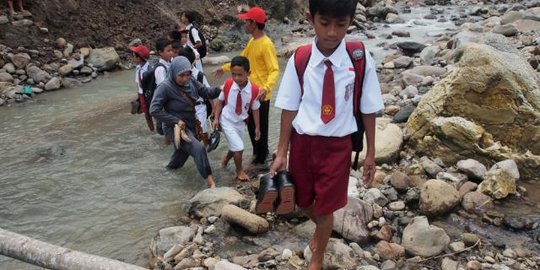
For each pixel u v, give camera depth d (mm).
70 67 10383
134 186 5492
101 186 5508
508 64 5395
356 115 3053
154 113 5379
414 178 4988
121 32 12555
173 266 3908
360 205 4273
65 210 5000
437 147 5398
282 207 3121
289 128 3084
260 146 5777
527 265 3729
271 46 5434
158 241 4195
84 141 6887
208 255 3998
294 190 3084
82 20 11938
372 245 4066
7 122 7812
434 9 19703
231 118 5371
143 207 5027
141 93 6691
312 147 3027
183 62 5289
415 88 7926
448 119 5340
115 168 5969
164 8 13906
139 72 6684
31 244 2416
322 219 3238
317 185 3117
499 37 8359
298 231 4258
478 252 3893
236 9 15367
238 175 5508
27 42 10727
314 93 2934
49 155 6402
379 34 15125
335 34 2691
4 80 9508
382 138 5570
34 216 4891
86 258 2260
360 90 2990
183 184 5531
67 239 4465
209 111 6160
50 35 11234
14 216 4895
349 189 4746
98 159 6250
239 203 4699
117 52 12031
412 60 10477
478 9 18016
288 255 3881
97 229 4625
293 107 3031
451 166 5273
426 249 3865
